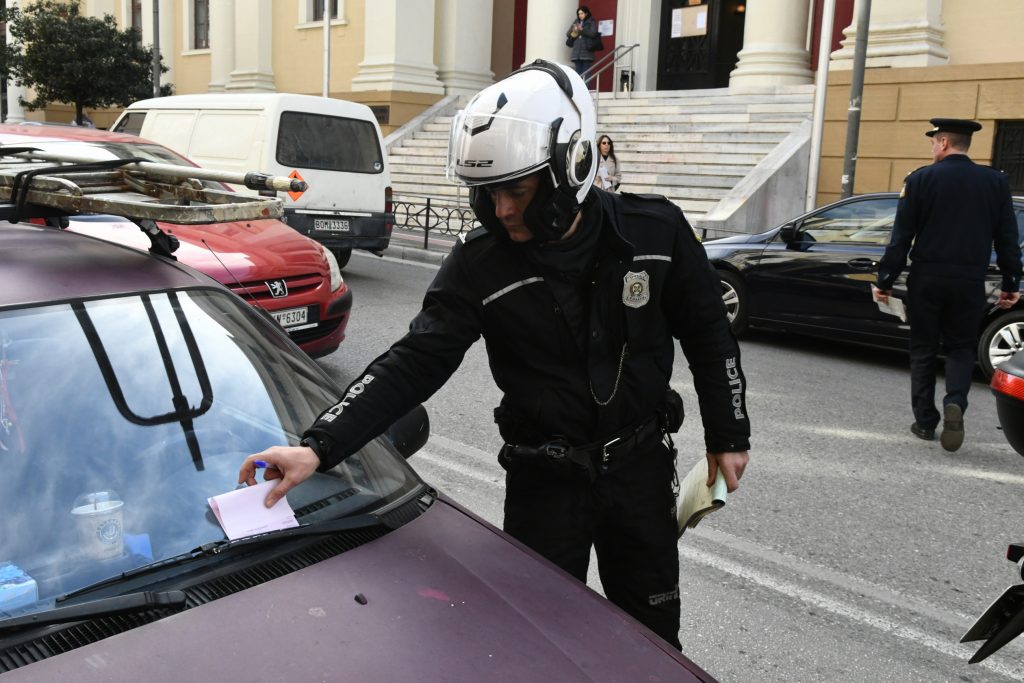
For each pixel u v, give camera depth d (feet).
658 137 50.60
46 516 6.15
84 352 6.91
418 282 36.35
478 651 5.64
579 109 6.89
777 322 27.48
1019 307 23.25
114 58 74.18
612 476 7.59
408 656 5.50
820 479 16.55
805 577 12.82
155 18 72.74
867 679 10.51
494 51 73.92
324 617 5.72
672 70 61.36
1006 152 40.68
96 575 5.91
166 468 6.62
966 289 17.72
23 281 7.23
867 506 15.35
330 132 35.60
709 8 59.21
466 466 16.58
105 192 8.77
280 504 6.51
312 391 7.85
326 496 6.98
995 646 7.68
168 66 88.89
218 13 81.20
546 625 6.02
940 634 11.50
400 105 65.16
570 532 7.59
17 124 24.32
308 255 20.52
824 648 11.11
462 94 68.08
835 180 44.65
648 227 7.32
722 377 7.66
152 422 6.82
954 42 42.60
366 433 6.81
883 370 25.35
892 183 43.21
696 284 7.52
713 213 41.01
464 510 7.38
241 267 18.99
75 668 5.11
